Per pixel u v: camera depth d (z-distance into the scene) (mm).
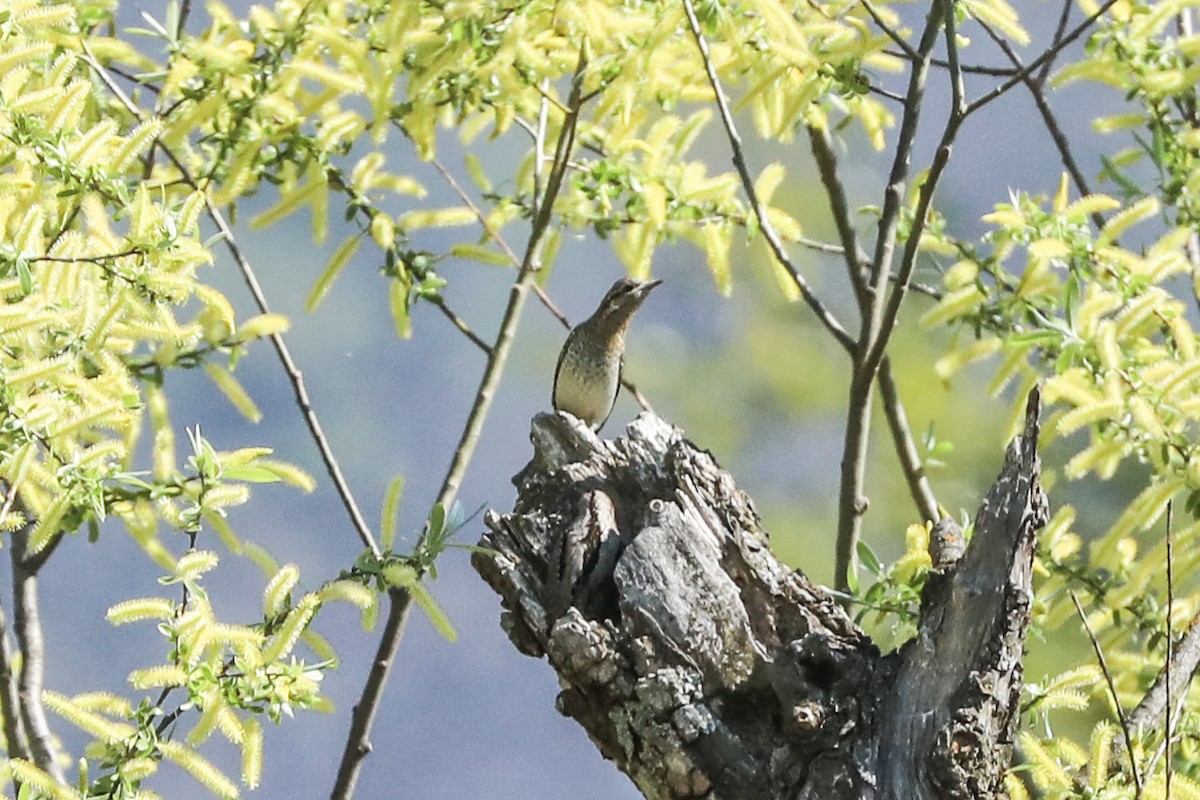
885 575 9078
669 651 7391
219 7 11398
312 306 11414
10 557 11141
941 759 7023
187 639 8211
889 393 11883
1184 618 9539
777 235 12297
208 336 10594
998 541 7301
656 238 11766
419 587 8688
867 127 12133
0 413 8008
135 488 9367
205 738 8148
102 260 8469
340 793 11062
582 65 11430
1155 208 9758
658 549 7613
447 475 11578
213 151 11500
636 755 7355
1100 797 7738
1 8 8812
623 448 8258
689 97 11719
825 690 7312
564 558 7797
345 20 11477
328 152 11625
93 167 8586
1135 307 9117
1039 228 9984
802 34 10406
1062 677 8453
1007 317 10445
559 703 7641
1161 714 8875
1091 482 14375
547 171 12727
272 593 8609
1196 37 10203
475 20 10602
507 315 11820
